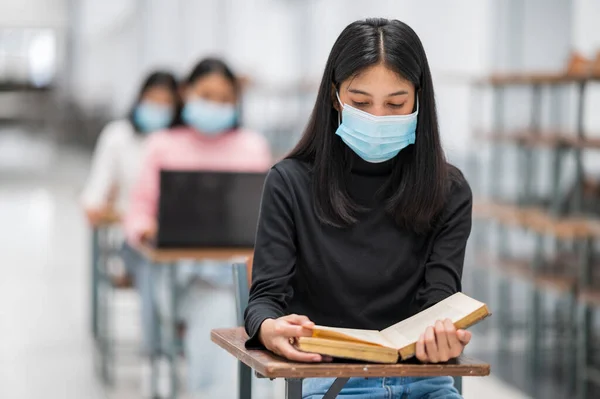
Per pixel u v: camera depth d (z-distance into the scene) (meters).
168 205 4.55
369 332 2.27
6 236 12.32
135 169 6.39
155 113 6.32
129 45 20.56
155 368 5.27
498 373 5.97
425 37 8.52
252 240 4.63
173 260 4.50
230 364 4.75
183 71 16.16
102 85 24.33
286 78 12.44
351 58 2.47
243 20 13.97
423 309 2.44
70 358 6.39
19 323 7.46
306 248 2.54
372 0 9.80
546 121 7.32
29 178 20.59
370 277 2.52
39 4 25.20
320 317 2.56
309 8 11.73
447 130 7.90
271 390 4.79
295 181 2.57
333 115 2.59
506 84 6.45
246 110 10.99
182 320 5.02
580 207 5.69
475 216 6.36
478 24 7.96
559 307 6.51
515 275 6.03
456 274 2.51
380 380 2.55
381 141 2.47
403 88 2.47
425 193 2.52
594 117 7.10
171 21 16.86
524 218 5.75
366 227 2.54
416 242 2.57
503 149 7.14
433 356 2.13
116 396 5.50
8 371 6.04
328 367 2.04
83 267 10.13
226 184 4.59
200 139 5.34
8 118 32.62
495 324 7.11
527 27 7.64
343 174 2.57
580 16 7.28
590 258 5.63
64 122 28.64
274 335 2.19
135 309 7.94
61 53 27.25
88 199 6.39
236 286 2.87
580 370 5.38
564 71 6.07
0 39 29.28
